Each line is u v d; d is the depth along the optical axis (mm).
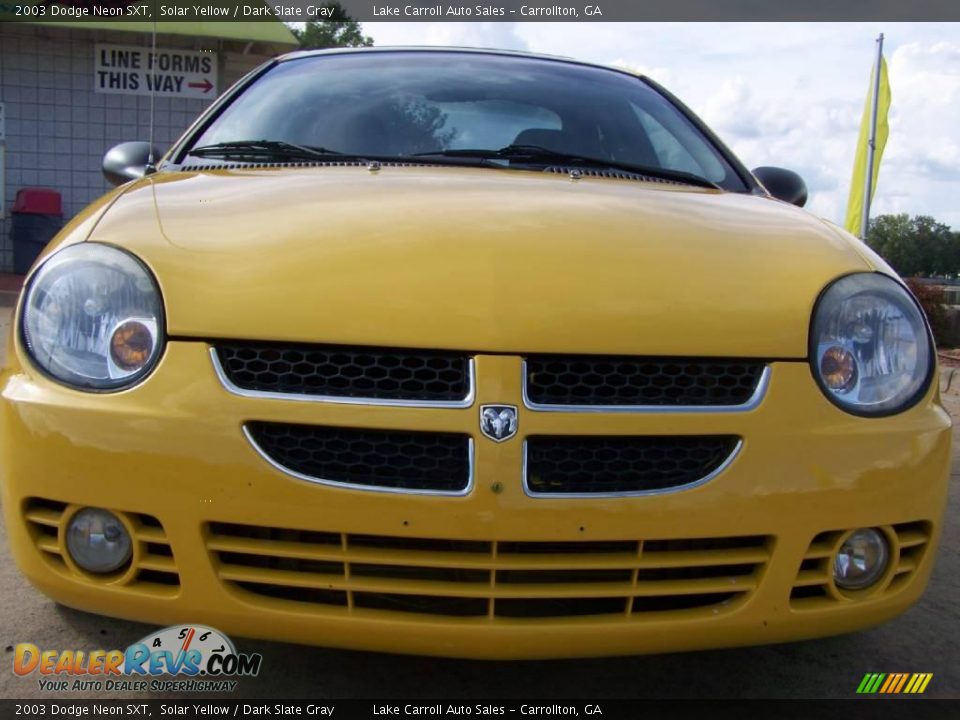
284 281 1667
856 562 1740
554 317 1638
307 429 1596
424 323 1612
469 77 2957
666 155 2783
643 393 1654
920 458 1751
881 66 11031
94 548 1651
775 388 1690
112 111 10414
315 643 1650
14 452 1665
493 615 1611
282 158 2506
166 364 1619
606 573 1638
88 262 1738
